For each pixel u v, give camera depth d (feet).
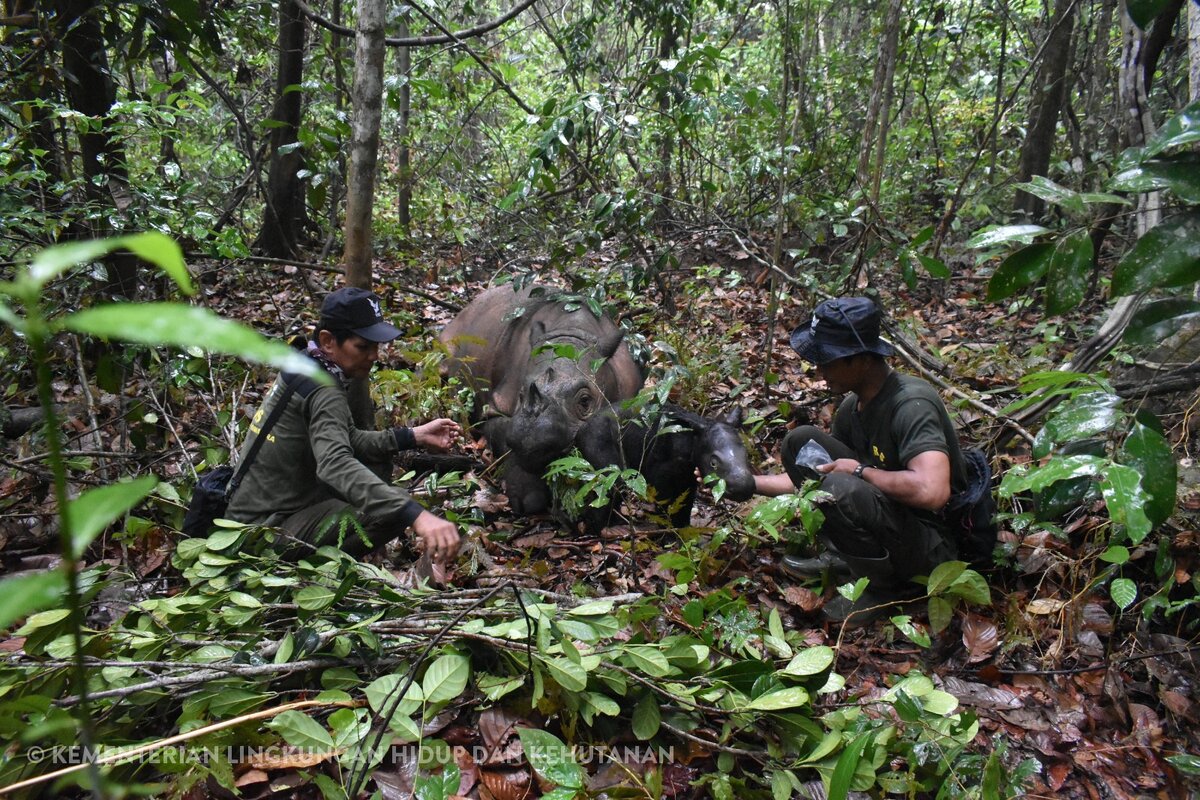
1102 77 28.14
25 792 6.75
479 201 30.60
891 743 8.00
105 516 2.20
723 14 38.83
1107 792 8.39
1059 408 8.50
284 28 25.36
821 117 27.45
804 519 10.30
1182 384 11.57
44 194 15.47
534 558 13.12
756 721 8.41
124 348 14.01
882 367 11.21
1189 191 5.49
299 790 7.68
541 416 13.62
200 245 17.94
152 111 14.44
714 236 25.34
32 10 14.25
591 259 26.50
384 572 10.14
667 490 13.71
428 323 22.70
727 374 18.29
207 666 7.88
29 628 7.66
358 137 13.21
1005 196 28.12
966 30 28.68
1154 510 6.99
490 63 26.68
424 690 7.98
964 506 10.98
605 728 8.43
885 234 21.35
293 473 10.69
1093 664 10.05
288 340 18.10
